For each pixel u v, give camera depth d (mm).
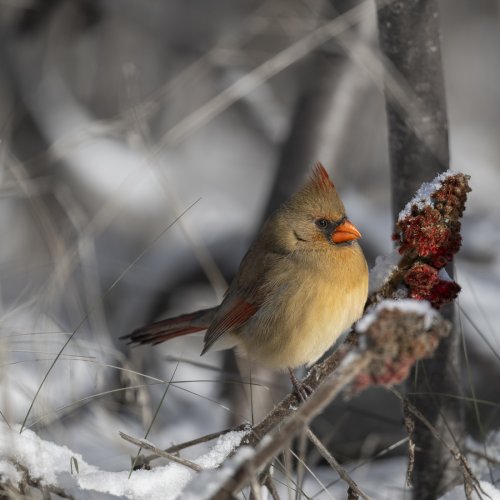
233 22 16672
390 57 7348
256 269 7602
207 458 5309
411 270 5297
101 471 5305
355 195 11555
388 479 7672
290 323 7367
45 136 13641
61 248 8633
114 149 14203
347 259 7293
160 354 10961
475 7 22344
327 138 10984
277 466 6824
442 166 7340
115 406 8211
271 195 10930
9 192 9344
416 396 6930
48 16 14547
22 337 7727
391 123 7387
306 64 11508
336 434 8836
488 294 9672
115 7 16203
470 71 22156
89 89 17016
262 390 9219
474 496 5715
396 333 3449
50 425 6770
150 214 14352
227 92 9625
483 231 11141
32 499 5020
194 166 17547
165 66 17328
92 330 9078
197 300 12234
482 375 8953
